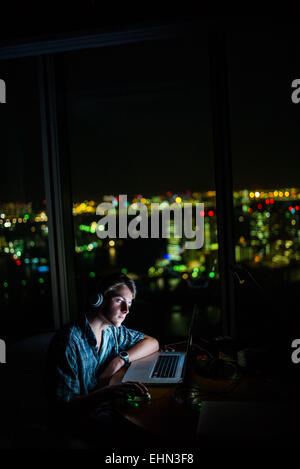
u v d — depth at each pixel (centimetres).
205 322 269
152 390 174
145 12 259
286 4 244
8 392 196
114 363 199
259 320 262
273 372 184
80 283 301
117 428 172
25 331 292
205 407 151
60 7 267
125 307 195
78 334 187
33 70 282
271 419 141
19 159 289
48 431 169
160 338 266
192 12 253
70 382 174
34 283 294
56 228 290
